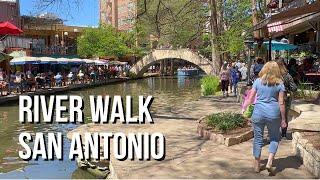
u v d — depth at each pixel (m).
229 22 42.75
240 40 37.19
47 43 67.31
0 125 20.38
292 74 17.47
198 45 69.00
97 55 67.94
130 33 70.44
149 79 73.25
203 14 35.22
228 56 44.16
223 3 41.69
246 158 9.34
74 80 51.16
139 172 8.66
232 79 28.05
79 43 68.19
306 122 9.35
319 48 21.89
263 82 7.84
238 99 23.16
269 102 7.80
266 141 10.67
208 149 10.48
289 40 29.81
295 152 9.23
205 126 12.62
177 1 27.14
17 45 50.78
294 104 12.38
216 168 8.65
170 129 13.94
